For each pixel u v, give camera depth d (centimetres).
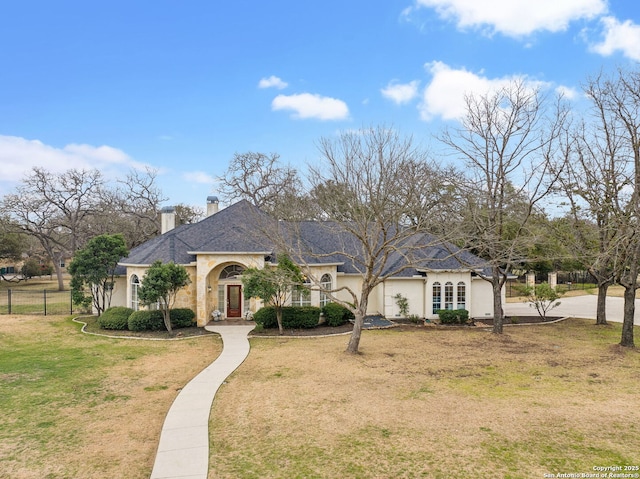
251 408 1101
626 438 910
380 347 1800
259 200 4841
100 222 4475
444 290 2503
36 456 866
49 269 6200
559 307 3192
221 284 2458
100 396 1227
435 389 1240
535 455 835
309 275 1734
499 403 1123
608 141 1934
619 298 3775
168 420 1024
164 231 2956
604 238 2003
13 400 1186
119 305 2569
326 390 1235
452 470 781
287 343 1908
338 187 1720
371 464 806
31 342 1931
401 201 1680
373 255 1631
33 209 4288
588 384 1296
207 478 760
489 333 2145
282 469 793
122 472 806
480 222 1983
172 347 1842
